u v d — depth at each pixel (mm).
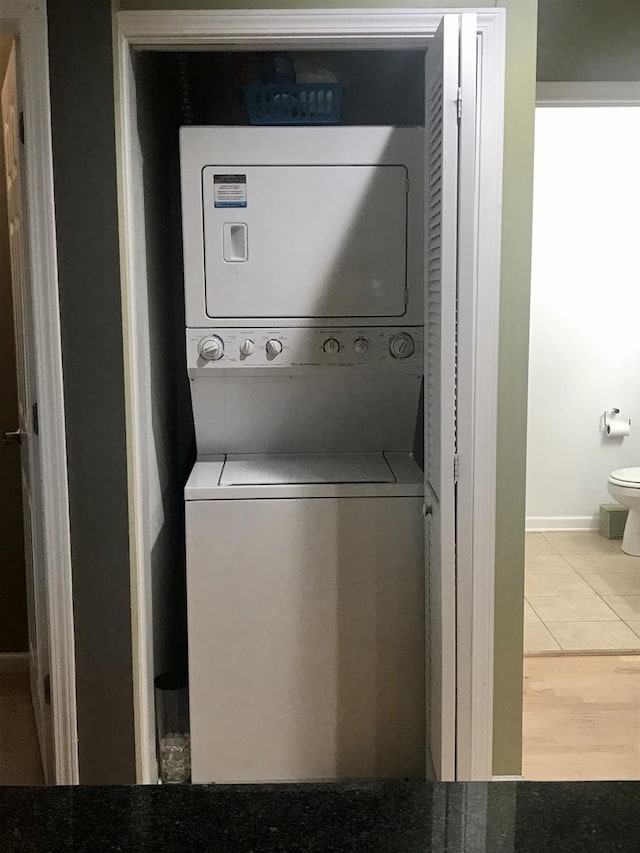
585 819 827
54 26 1992
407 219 2367
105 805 858
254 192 2346
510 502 2293
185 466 3119
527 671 3314
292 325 2402
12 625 3367
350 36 2125
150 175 2486
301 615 2402
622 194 4746
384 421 2625
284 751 2453
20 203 2203
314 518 2369
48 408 2113
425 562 2367
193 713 2432
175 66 2760
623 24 3195
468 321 1979
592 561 4523
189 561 2371
